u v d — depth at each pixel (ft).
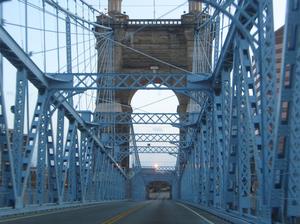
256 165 67.31
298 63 51.01
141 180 458.09
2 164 101.71
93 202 210.79
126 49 326.03
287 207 54.08
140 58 327.67
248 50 78.84
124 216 105.60
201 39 216.33
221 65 108.17
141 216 107.65
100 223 80.64
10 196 102.68
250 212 77.77
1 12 99.60
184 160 308.81
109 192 293.43
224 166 103.14
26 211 109.50
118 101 322.75
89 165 209.56
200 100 171.42
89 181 214.48
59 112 149.79
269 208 57.67
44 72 124.06
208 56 206.69
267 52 61.00
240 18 77.41
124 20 318.86
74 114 169.37
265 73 60.95
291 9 50.78
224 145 104.68
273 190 57.31
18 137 106.32
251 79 76.59
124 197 387.34
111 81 162.81
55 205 137.80
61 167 147.43
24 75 109.19
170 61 330.75
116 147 315.58
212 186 143.54
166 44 330.95
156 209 156.66
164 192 641.40
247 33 66.33
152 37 329.52
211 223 86.79
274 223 56.54
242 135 83.25
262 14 62.75
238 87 84.64
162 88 131.95
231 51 98.32
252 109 73.67
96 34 223.71
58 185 141.28
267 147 60.23
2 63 100.07
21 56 105.29
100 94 265.75
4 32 94.99
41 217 97.66
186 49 328.29
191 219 98.94
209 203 144.77
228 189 96.37
